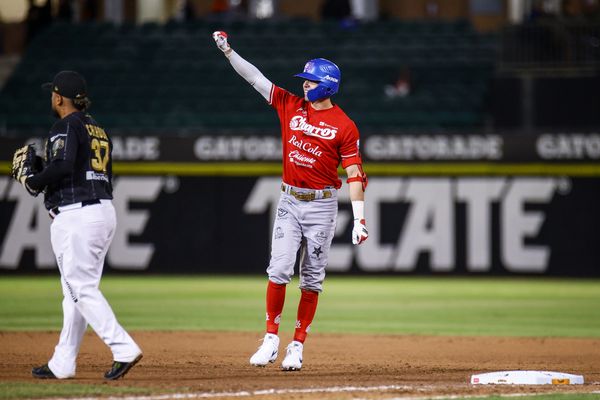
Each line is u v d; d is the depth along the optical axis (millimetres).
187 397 20781
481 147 67562
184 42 90375
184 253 69062
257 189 68938
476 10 102938
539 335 39312
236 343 34969
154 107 82312
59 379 23234
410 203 68062
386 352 32875
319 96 25391
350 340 36531
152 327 41094
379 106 81250
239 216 69062
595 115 74375
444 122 79688
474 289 61344
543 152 67375
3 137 67562
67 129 22375
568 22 77688
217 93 83688
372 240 68250
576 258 67375
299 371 26594
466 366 29141
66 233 22266
